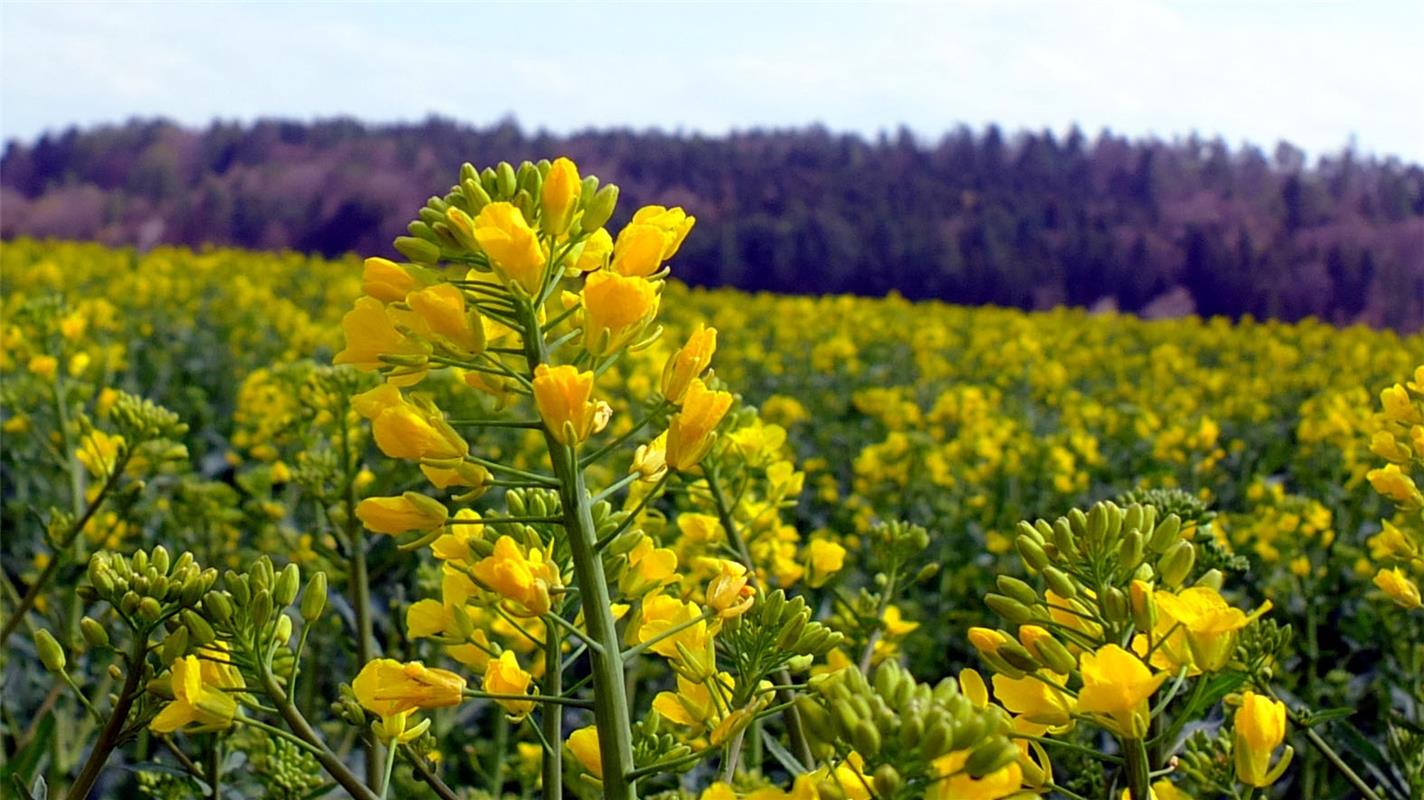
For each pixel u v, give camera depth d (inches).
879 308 1034.7
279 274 1020.5
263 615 76.7
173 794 120.3
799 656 85.0
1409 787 114.2
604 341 75.0
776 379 622.2
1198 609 66.8
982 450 343.9
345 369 179.0
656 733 95.2
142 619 80.0
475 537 83.8
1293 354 739.4
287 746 118.6
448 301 73.5
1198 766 97.8
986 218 2053.4
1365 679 199.8
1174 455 353.4
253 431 293.3
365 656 166.1
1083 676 64.2
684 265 1958.7
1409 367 720.3
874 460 313.9
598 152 2445.9
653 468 78.2
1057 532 73.0
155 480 252.8
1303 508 237.9
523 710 80.3
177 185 2468.0
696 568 128.0
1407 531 128.4
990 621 250.7
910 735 54.7
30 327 243.8
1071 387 701.9
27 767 129.3
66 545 163.6
